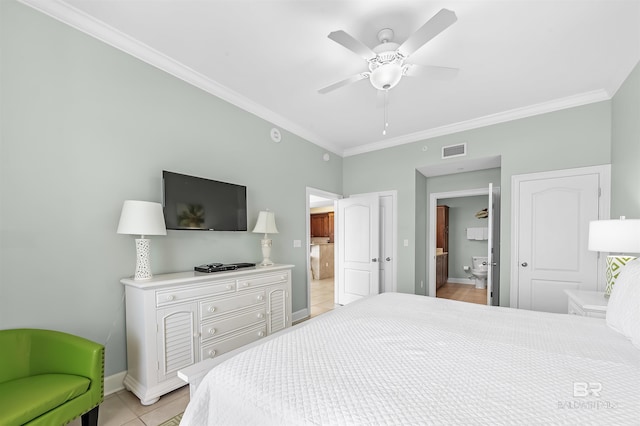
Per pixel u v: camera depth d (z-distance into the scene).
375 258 4.30
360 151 4.70
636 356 1.10
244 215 2.98
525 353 1.13
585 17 1.84
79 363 1.51
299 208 3.91
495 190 3.88
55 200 1.80
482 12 1.81
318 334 1.36
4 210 1.62
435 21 1.51
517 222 3.32
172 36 2.09
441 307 1.90
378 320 1.58
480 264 6.01
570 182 3.03
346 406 0.79
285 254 3.65
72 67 1.88
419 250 4.50
